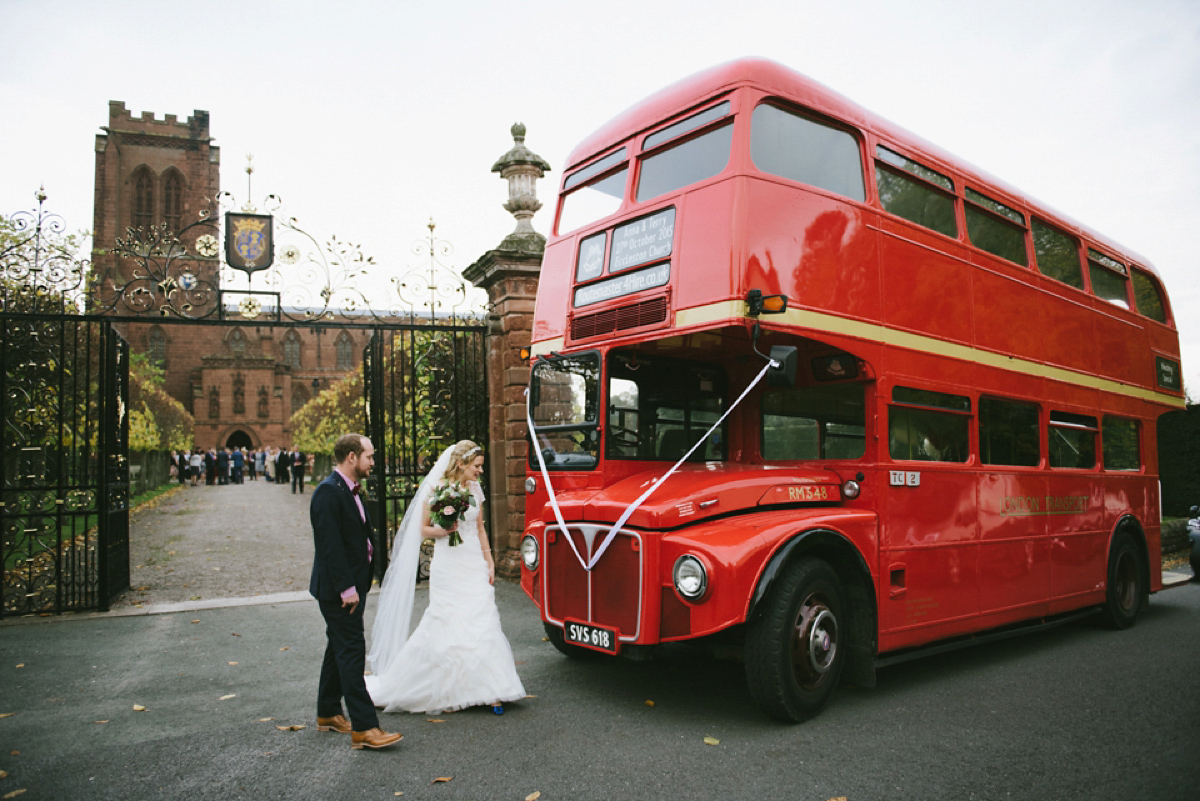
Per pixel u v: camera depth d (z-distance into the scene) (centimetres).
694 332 521
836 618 539
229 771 439
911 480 610
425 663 535
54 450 1241
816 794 407
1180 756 461
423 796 406
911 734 498
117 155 6506
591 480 591
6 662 682
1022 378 765
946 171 707
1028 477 758
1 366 872
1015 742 485
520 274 1080
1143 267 1069
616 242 611
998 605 700
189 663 679
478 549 555
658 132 604
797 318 533
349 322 1027
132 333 7406
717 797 404
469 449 559
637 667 661
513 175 1138
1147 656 739
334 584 466
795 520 522
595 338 605
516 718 528
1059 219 874
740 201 515
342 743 482
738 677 630
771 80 556
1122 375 964
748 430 679
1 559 861
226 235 974
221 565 1269
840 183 593
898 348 613
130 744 483
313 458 4366
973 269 716
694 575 473
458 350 1208
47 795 409
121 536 983
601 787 416
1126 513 926
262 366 7469
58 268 905
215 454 4784
